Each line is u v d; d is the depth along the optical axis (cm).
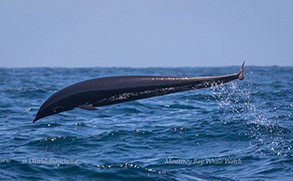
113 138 5159
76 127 5891
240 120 5978
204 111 7019
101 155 4416
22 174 3728
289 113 6606
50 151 4569
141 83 2555
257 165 4025
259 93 9319
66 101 2547
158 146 4794
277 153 4384
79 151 4588
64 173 3806
